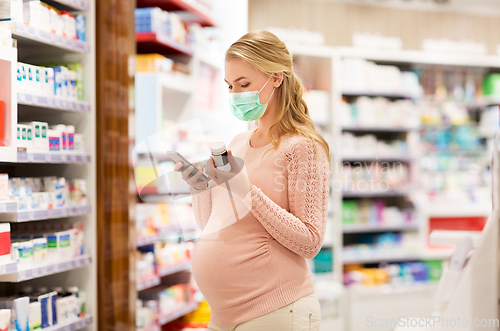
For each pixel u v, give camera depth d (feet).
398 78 15.12
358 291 13.47
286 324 4.22
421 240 15.08
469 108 16.19
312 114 14.43
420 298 13.32
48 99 7.50
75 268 8.73
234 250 4.31
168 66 11.41
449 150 15.43
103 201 8.75
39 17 7.43
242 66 4.32
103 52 8.78
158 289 11.46
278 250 4.32
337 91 14.62
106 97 8.80
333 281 14.10
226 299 4.37
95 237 8.72
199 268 4.49
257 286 4.29
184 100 12.39
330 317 12.67
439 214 15.06
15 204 6.62
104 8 8.78
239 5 13.85
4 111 6.55
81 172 8.74
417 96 15.23
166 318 11.15
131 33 9.03
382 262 15.53
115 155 8.90
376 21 15.88
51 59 8.79
